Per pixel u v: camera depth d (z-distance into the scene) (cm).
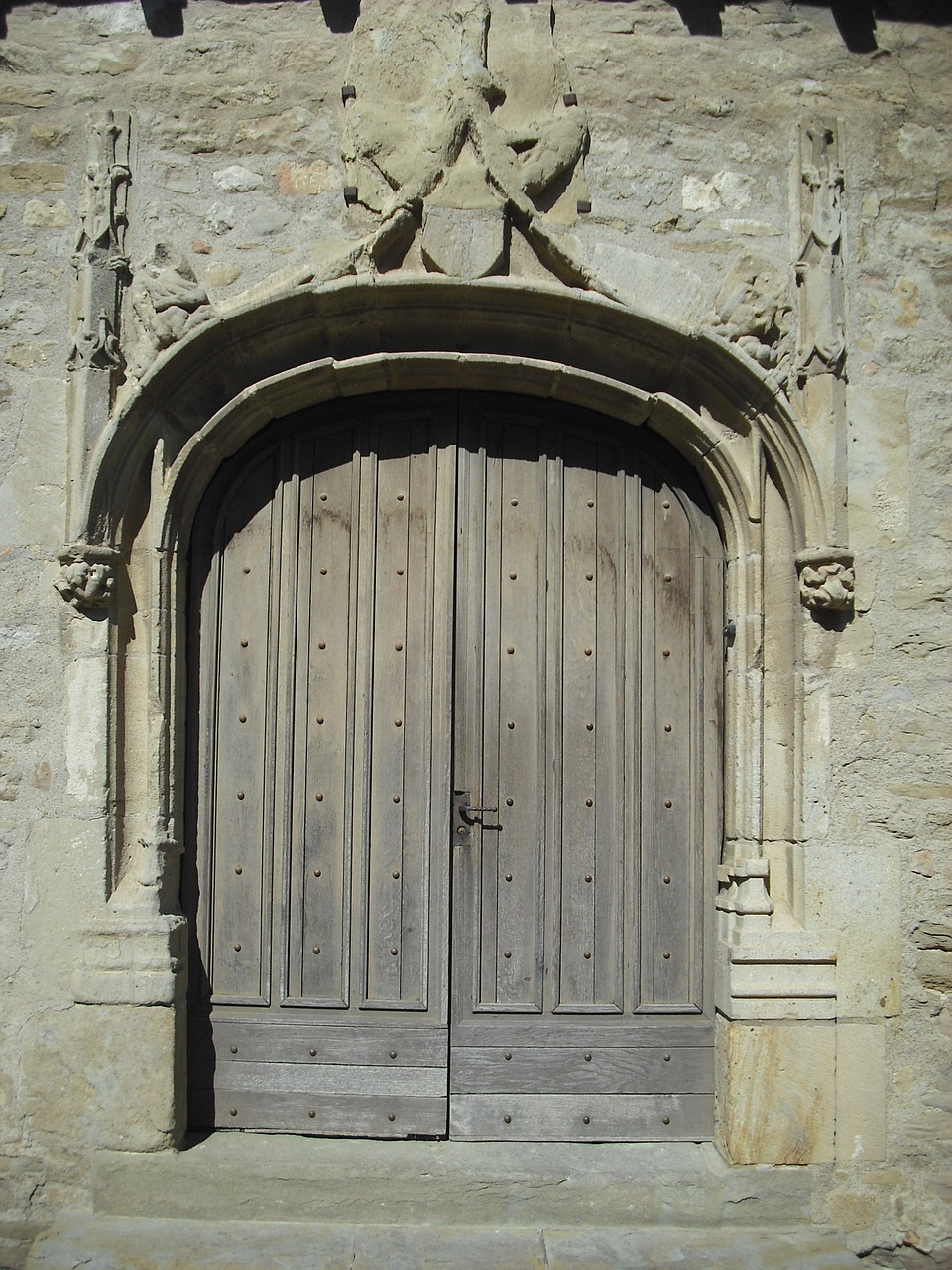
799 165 331
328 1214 304
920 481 328
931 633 323
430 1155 314
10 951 311
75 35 333
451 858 332
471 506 341
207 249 325
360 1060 327
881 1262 307
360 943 330
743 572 329
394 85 327
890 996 315
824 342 322
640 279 327
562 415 346
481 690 337
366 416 344
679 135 333
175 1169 303
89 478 313
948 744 321
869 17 340
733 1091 310
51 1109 306
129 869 318
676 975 333
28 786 315
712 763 339
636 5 337
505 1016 329
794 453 324
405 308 327
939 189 337
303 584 339
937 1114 313
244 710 336
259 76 331
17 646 317
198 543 339
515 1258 286
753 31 339
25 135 330
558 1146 323
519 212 324
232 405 324
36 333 324
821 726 321
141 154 327
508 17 331
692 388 336
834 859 318
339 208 326
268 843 333
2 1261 287
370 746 335
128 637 324
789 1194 307
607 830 336
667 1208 304
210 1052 328
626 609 342
